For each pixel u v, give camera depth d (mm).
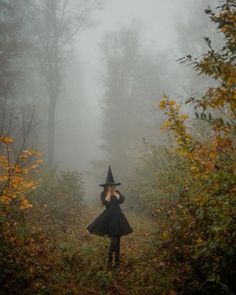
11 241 6219
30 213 9711
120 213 7305
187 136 5262
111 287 5816
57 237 8789
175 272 5633
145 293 5352
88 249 7520
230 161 5035
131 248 8188
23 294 5051
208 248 4984
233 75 4594
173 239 6477
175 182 7160
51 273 5992
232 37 4848
